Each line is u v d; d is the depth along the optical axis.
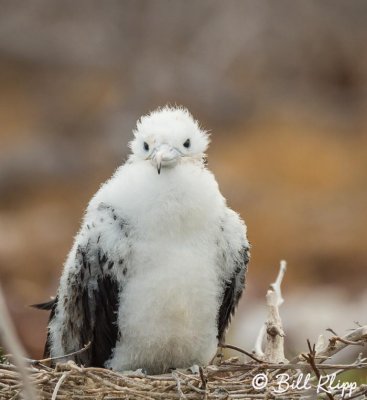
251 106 26.39
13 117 27.78
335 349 8.04
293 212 20.84
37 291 16.50
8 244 19.58
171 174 8.41
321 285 17.78
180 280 8.34
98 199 8.65
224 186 21.97
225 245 8.61
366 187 22.48
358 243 19.59
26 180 23.56
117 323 8.51
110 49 27.25
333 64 27.64
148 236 8.34
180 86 25.64
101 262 8.46
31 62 29.23
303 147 24.81
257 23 26.22
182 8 25.95
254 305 14.08
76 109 27.20
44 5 28.44
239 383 7.92
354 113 27.05
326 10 27.44
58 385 7.48
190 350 8.57
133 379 7.91
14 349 6.47
